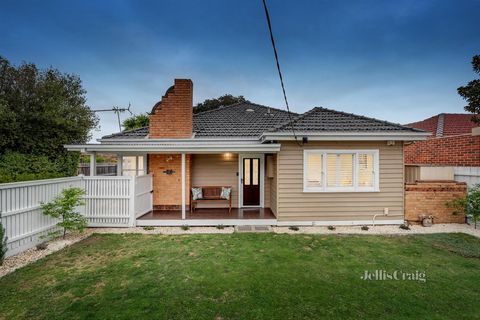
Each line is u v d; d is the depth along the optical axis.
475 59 9.53
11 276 4.22
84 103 19.12
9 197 5.11
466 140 8.95
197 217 8.02
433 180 8.59
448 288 3.85
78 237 6.53
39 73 17.11
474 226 7.63
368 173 8.02
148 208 8.78
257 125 10.80
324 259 5.05
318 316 3.13
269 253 5.39
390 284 3.98
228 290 3.78
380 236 6.68
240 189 9.62
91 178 7.60
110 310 3.24
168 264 4.79
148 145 8.07
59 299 3.51
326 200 7.90
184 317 3.10
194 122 11.27
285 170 7.87
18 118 14.75
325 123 8.18
